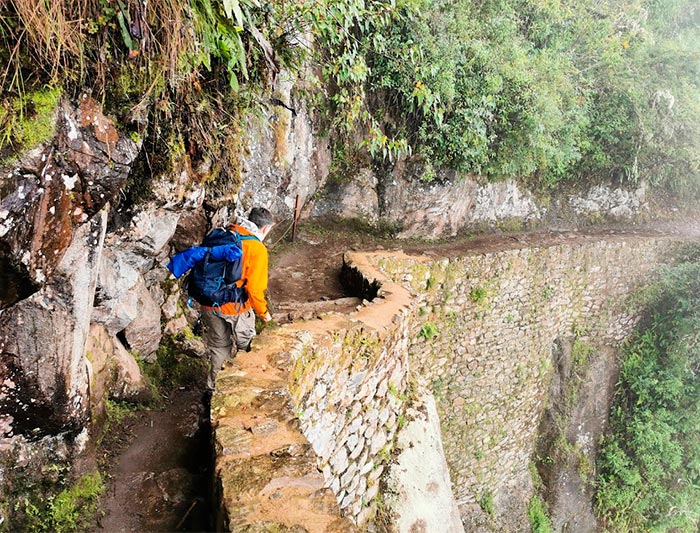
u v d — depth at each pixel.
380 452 5.91
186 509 3.12
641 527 11.99
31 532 2.82
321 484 2.66
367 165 9.91
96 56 2.73
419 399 7.22
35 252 2.56
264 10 4.30
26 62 2.38
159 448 3.69
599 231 13.09
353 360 5.13
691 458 12.18
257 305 3.89
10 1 2.26
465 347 9.95
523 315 10.81
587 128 12.04
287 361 3.95
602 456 12.27
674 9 15.84
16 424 2.77
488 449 10.62
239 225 3.96
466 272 9.70
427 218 10.50
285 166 8.02
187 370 4.64
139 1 2.80
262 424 3.15
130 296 3.99
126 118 3.00
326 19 5.51
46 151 2.49
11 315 2.61
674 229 14.13
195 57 3.38
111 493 3.21
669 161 13.45
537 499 11.32
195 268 3.83
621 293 12.48
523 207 12.18
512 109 9.95
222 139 4.54
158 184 3.70
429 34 8.91
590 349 12.16
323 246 9.52
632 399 12.73
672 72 12.66
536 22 11.59
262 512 2.42
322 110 9.02
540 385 11.51
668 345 12.52
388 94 9.52
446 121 9.56
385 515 5.74
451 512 6.47
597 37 12.47
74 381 2.98
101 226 2.99
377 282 7.04
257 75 4.62
